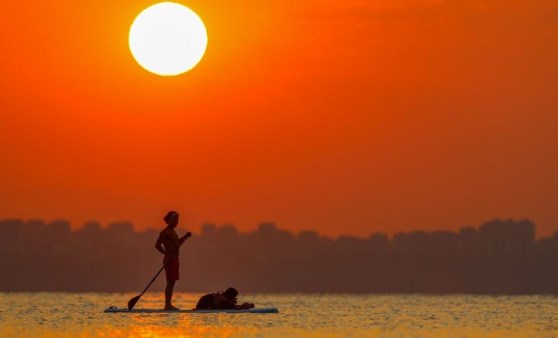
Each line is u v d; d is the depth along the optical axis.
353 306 170.75
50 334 104.56
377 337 104.00
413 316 136.88
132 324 112.69
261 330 108.00
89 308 151.62
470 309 157.38
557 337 105.69
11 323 116.88
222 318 120.31
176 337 100.19
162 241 126.69
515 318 132.75
